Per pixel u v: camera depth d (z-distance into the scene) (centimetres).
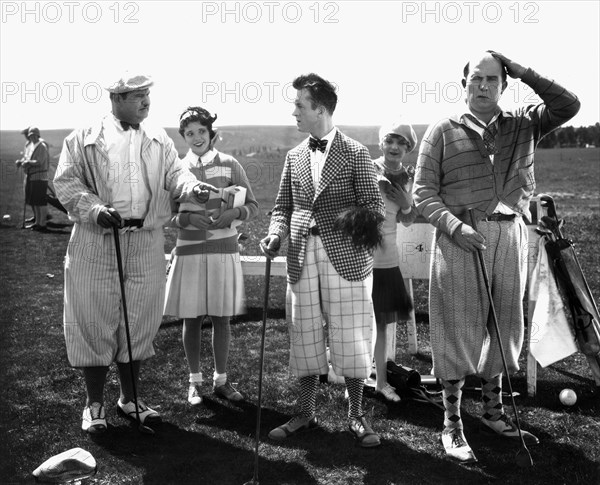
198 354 437
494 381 382
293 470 337
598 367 439
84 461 330
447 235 357
